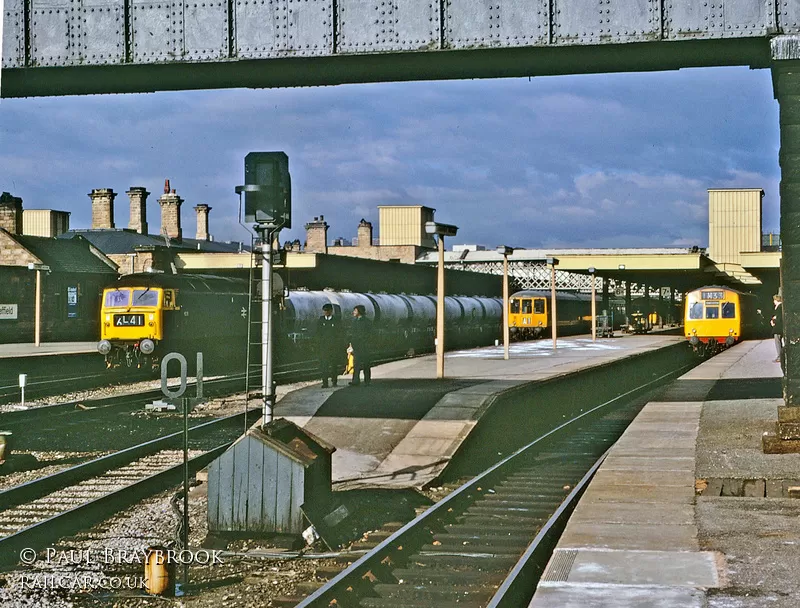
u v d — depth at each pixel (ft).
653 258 159.43
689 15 42.24
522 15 43.32
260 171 41.78
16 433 60.64
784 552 25.68
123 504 39.99
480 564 30.50
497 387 64.59
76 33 45.62
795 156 41.65
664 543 26.94
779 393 70.38
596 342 159.12
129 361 113.09
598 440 60.64
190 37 45.19
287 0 44.68
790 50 41.01
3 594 27.53
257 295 42.63
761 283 206.28
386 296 155.63
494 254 260.62
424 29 43.98
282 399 60.90
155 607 26.66
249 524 33.22
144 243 201.05
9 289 149.07
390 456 46.98
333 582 25.71
